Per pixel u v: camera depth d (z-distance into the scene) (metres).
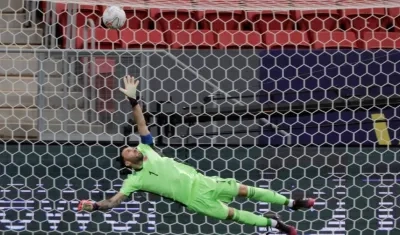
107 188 36.00
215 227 36.28
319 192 36.31
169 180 33.28
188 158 36.50
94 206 32.12
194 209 33.56
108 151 36.09
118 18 36.44
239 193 33.59
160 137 36.97
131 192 33.09
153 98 37.16
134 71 37.25
